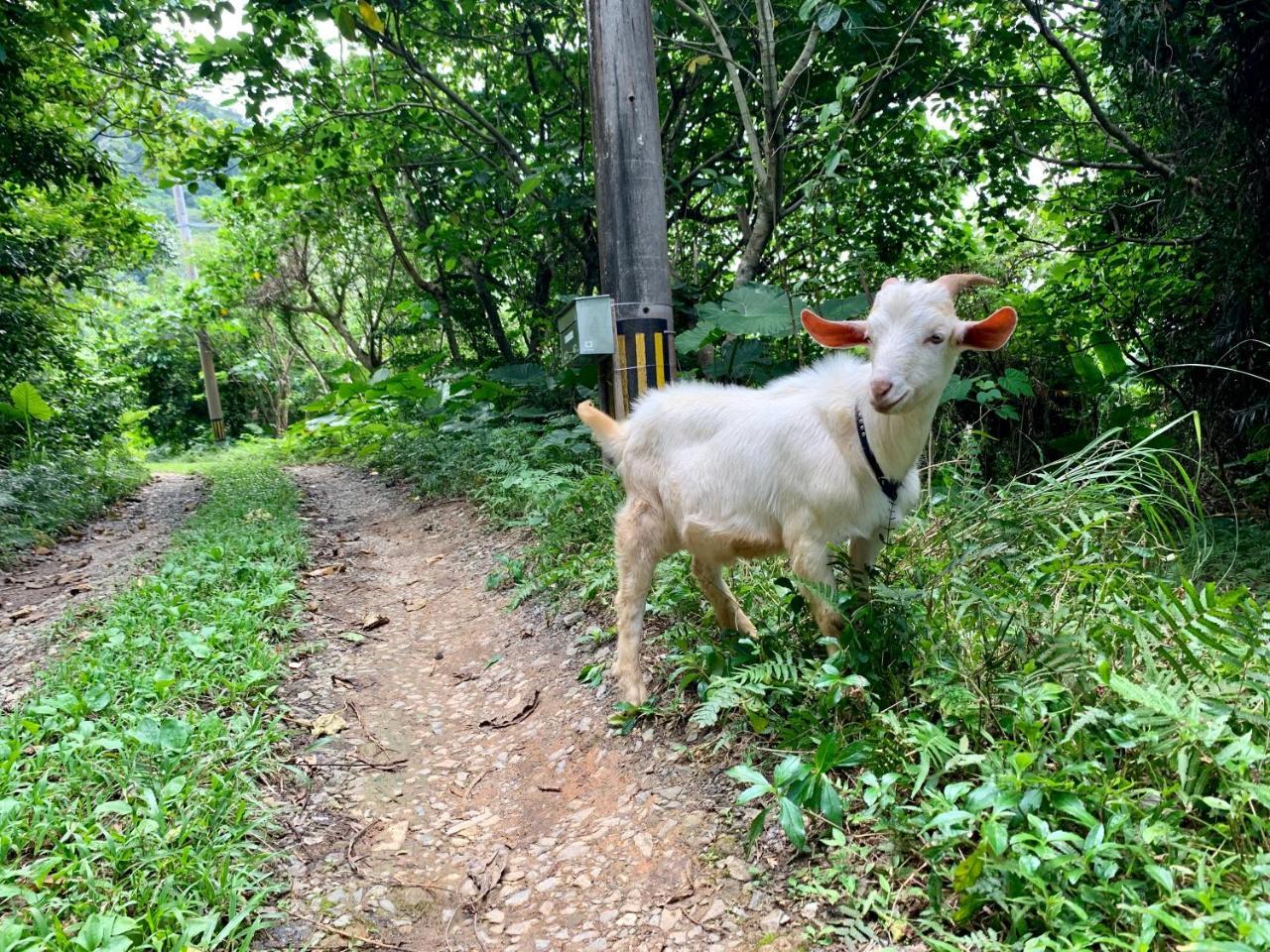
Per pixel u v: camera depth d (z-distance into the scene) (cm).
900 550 346
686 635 356
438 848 282
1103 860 184
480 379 1010
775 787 216
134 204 1675
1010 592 301
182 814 264
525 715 368
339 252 1903
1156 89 546
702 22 812
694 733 307
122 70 1098
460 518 734
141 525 870
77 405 1315
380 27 600
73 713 329
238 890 237
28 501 842
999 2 801
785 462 294
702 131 1061
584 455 707
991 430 739
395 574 609
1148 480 405
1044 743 232
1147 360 695
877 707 261
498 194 1130
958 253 1002
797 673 290
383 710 384
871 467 283
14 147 974
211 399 2158
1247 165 509
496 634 462
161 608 448
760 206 782
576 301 564
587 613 438
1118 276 721
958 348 268
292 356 2475
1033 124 847
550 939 231
